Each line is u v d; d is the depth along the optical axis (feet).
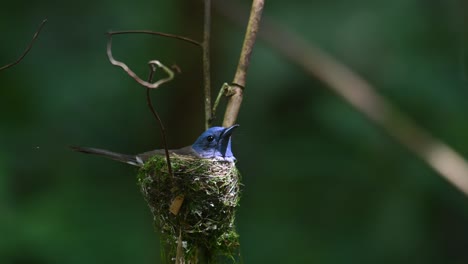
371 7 46.68
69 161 42.96
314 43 45.80
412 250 42.32
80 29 45.01
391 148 44.68
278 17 46.26
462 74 45.80
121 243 38.68
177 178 23.03
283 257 41.27
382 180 44.21
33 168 41.93
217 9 41.78
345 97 39.09
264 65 45.73
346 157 44.75
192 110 42.70
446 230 43.01
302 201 43.91
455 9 45.83
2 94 42.93
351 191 43.93
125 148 44.14
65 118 43.78
